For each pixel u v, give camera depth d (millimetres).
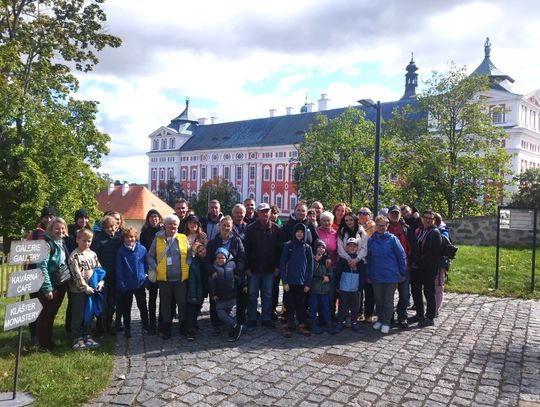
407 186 34500
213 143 92125
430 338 7664
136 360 6535
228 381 5754
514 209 11445
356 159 38750
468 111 33594
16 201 27797
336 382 5730
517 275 12797
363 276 8312
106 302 7945
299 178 43219
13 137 27828
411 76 74375
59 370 5922
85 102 30984
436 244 8398
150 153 102938
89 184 30891
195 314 7840
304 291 7914
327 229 8586
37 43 26188
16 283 5152
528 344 7289
